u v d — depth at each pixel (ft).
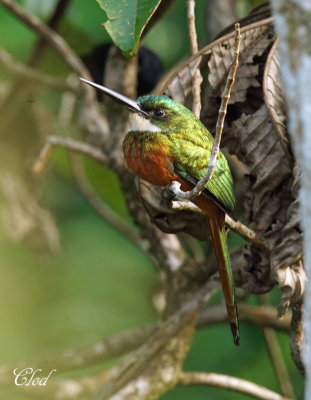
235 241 38.42
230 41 23.79
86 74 32.86
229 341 37.01
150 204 23.65
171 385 27.73
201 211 21.98
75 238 40.11
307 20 12.05
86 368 34.06
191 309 27.14
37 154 38.29
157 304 37.68
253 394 28.35
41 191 37.96
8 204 36.81
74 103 41.91
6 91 38.91
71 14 39.06
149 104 23.50
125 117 30.22
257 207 23.08
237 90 23.49
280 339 37.50
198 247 35.88
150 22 27.86
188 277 28.66
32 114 38.52
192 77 23.86
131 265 39.40
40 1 38.19
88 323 36.58
